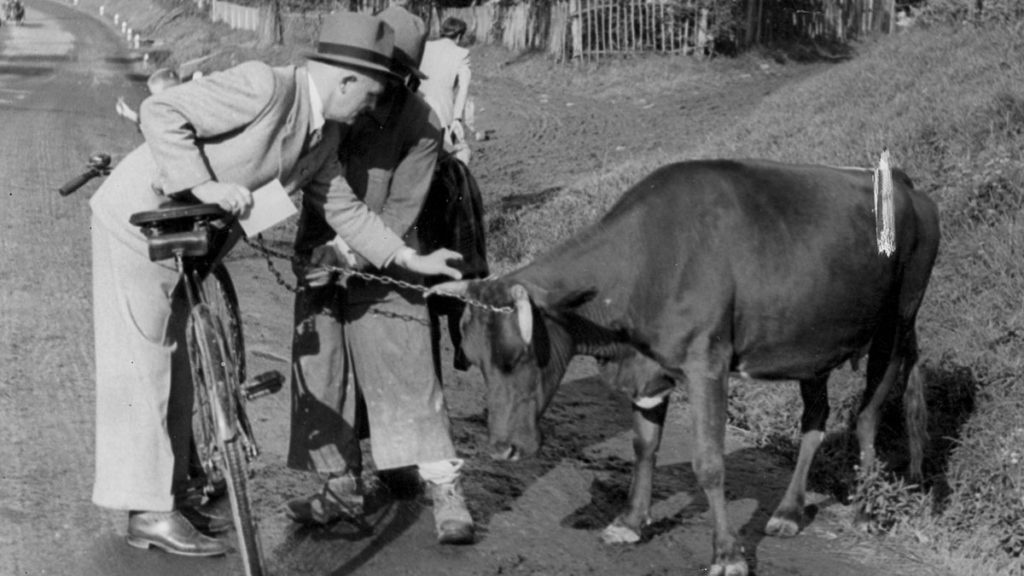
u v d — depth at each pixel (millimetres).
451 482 5074
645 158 13969
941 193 8586
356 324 5008
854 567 5215
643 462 5324
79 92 28406
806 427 5754
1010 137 9250
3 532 4844
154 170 4535
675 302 4996
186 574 4598
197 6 48969
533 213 11773
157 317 4582
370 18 4492
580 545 5227
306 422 5066
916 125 9914
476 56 27453
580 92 22688
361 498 5230
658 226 5020
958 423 6570
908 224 5859
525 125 19391
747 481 6258
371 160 5000
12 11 57000
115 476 4602
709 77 22516
